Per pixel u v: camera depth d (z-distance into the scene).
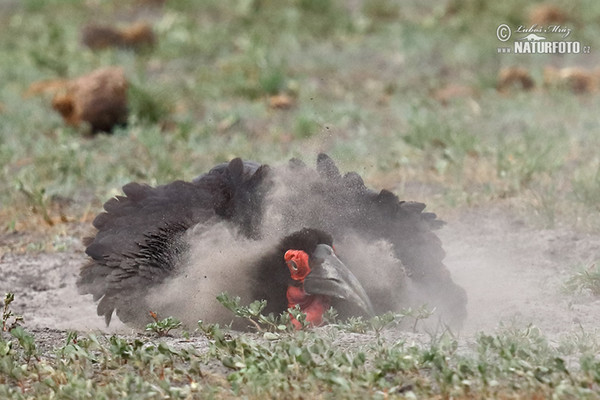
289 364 13.77
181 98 43.50
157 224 18.31
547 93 42.38
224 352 14.80
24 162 33.72
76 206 28.89
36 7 66.88
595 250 22.67
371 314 16.30
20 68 50.66
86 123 38.34
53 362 14.95
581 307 18.67
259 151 33.78
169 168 30.91
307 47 54.00
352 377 13.48
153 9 65.94
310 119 36.75
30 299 21.84
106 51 53.28
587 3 57.47
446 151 30.23
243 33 57.28
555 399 12.42
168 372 13.91
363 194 18.59
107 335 17.16
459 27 55.59
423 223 18.67
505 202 26.64
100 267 18.12
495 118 37.50
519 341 14.68
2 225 27.30
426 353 13.70
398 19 59.88
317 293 16.47
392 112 40.41
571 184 27.36
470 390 13.02
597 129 34.19
